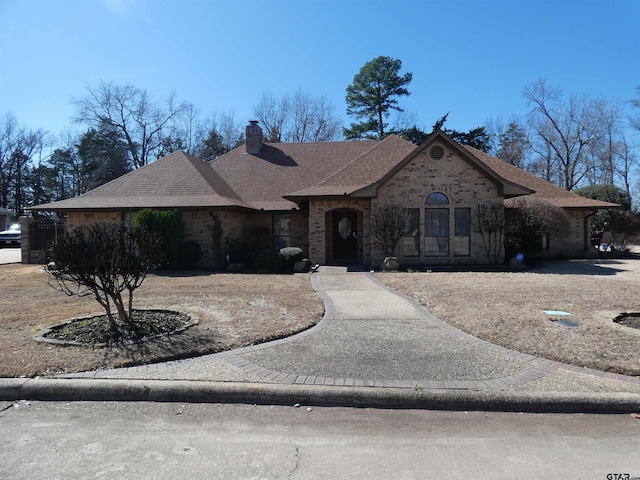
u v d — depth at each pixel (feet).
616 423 13.32
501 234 55.77
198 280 44.04
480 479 10.36
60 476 10.49
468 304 29.43
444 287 37.42
